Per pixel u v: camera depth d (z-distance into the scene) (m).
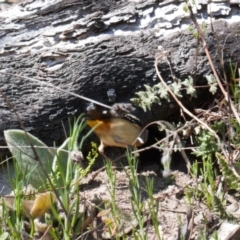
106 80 5.17
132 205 4.36
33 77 5.25
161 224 4.66
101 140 5.12
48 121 5.17
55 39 5.34
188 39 5.19
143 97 5.04
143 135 5.09
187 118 5.33
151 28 5.29
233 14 5.24
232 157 4.71
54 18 5.40
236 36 5.16
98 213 4.62
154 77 5.20
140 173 5.26
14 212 4.48
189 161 5.14
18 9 5.60
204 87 5.20
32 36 5.41
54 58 5.27
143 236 4.22
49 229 4.28
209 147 4.95
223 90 4.89
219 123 4.98
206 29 5.18
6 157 5.25
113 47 5.21
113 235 4.47
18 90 5.22
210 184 4.79
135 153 4.93
